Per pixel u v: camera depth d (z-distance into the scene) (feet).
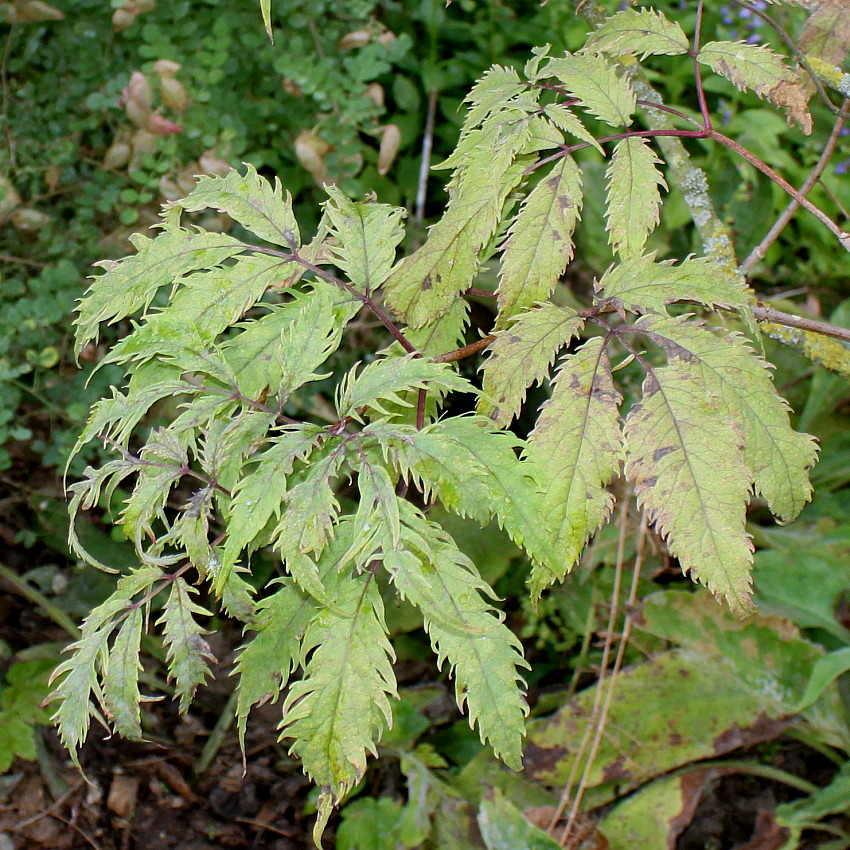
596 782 2.89
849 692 2.99
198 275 1.43
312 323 1.37
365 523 1.24
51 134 3.51
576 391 1.30
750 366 1.31
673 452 1.27
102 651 1.35
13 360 3.37
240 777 3.29
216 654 3.55
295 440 1.28
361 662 1.27
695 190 1.89
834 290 4.32
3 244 3.52
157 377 1.45
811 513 3.43
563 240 1.43
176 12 3.38
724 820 3.10
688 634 2.97
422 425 1.40
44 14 3.36
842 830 2.91
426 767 3.00
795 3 1.63
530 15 4.60
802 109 1.48
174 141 3.33
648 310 1.35
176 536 1.31
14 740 3.01
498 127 1.46
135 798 3.15
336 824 3.16
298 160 3.63
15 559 3.64
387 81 4.37
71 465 3.20
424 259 1.47
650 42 1.53
